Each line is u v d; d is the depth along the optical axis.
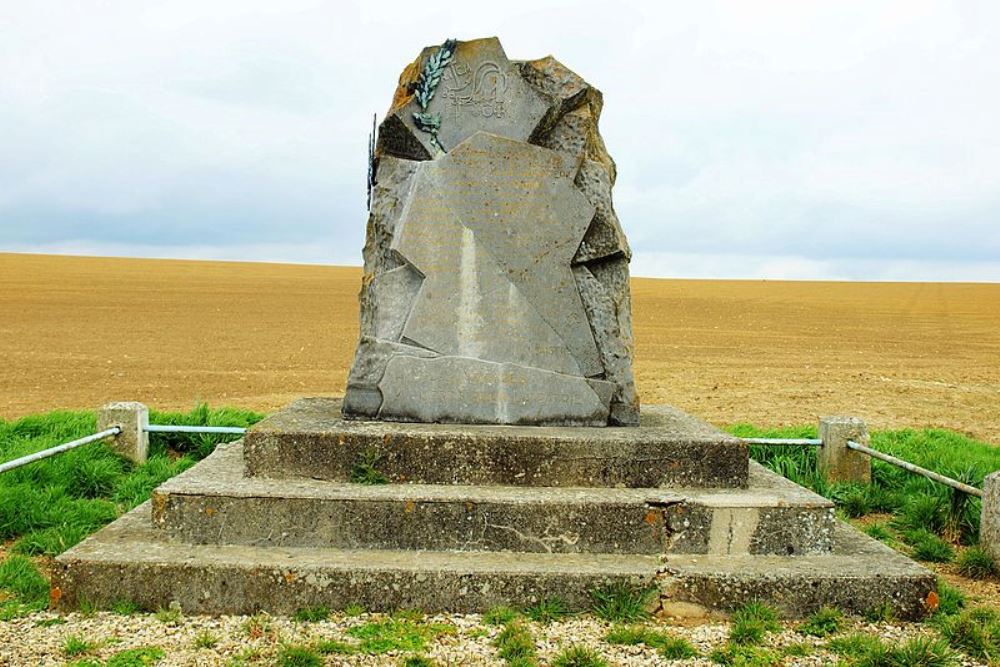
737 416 15.00
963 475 8.20
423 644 4.98
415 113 6.99
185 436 9.60
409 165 7.05
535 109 6.95
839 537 6.27
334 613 5.35
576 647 4.86
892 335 34.94
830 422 8.98
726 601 5.44
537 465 6.21
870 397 18.02
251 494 5.77
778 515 5.85
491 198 6.85
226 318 36.03
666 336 32.75
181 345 26.48
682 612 5.43
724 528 5.83
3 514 7.02
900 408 16.58
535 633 5.12
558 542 5.77
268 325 33.28
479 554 5.71
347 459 6.20
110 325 32.19
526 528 5.77
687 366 23.52
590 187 7.04
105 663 4.72
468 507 5.76
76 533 6.76
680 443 6.24
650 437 6.32
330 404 7.73
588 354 6.86
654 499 5.84
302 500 5.75
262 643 4.98
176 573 5.39
